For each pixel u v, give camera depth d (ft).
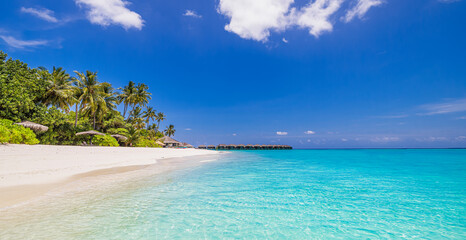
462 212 19.97
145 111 232.12
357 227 16.44
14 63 81.97
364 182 35.24
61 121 92.07
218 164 66.39
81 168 41.93
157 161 67.41
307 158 110.63
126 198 22.82
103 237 13.67
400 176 42.57
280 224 16.79
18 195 21.81
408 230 15.99
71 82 112.47
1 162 37.50
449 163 76.18
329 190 28.71
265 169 53.78
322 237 14.67
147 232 14.67
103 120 137.28
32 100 88.63
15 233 13.73
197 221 17.01
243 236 14.52
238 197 24.49
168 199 22.97
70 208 18.94
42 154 50.16
